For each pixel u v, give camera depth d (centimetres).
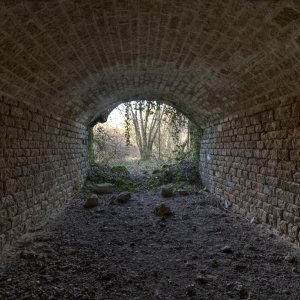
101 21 356
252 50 375
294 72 360
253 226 519
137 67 601
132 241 441
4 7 259
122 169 1160
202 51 443
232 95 575
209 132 870
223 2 301
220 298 278
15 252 385
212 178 830
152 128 1789
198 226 523
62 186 688
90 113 914
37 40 337
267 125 486
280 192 446
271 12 287
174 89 762
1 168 379
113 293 287
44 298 275
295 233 406
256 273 331
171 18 360
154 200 776
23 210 452
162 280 314
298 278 318
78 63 472
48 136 580
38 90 470
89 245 422
